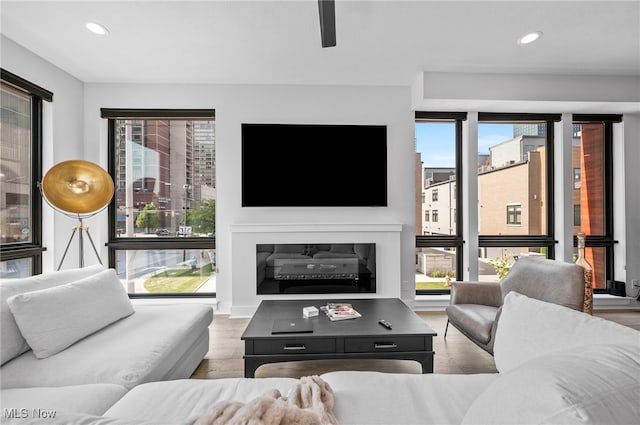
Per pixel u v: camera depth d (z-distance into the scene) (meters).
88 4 2.16
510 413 0.62
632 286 3.62
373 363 2.31
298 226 3.39
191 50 2.79
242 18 2.33
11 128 2.72
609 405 0.54
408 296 3.59
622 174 3.66
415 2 2.15
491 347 1.99
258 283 3.40
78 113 3.37
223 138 3.51
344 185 3.54
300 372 2.19
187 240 3.61
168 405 1.09
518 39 2.62
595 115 3.67
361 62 3.03
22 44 2.67
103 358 1.51
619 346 0.77
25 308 1.52
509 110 3.56
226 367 2.25
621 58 2.94
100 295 1.93
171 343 1.74
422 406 1.05
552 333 1.14
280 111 3.54
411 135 3.59
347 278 3.44
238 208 3.51
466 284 2.58
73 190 2.69
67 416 0.60
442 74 3.23
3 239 2.67
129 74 3.27
